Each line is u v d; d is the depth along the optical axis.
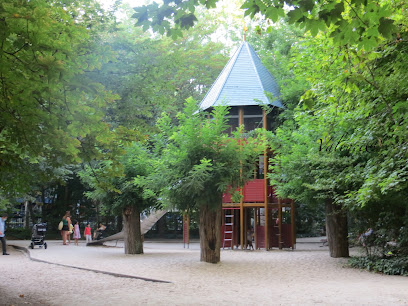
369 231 18.08
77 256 20.75
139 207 22.28
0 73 7.03
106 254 21.91
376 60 9.53
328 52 11.33
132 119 13.85
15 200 30.36
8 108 8.09
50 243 32.69
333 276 14.91
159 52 15.88
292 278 14.32
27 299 10.25
